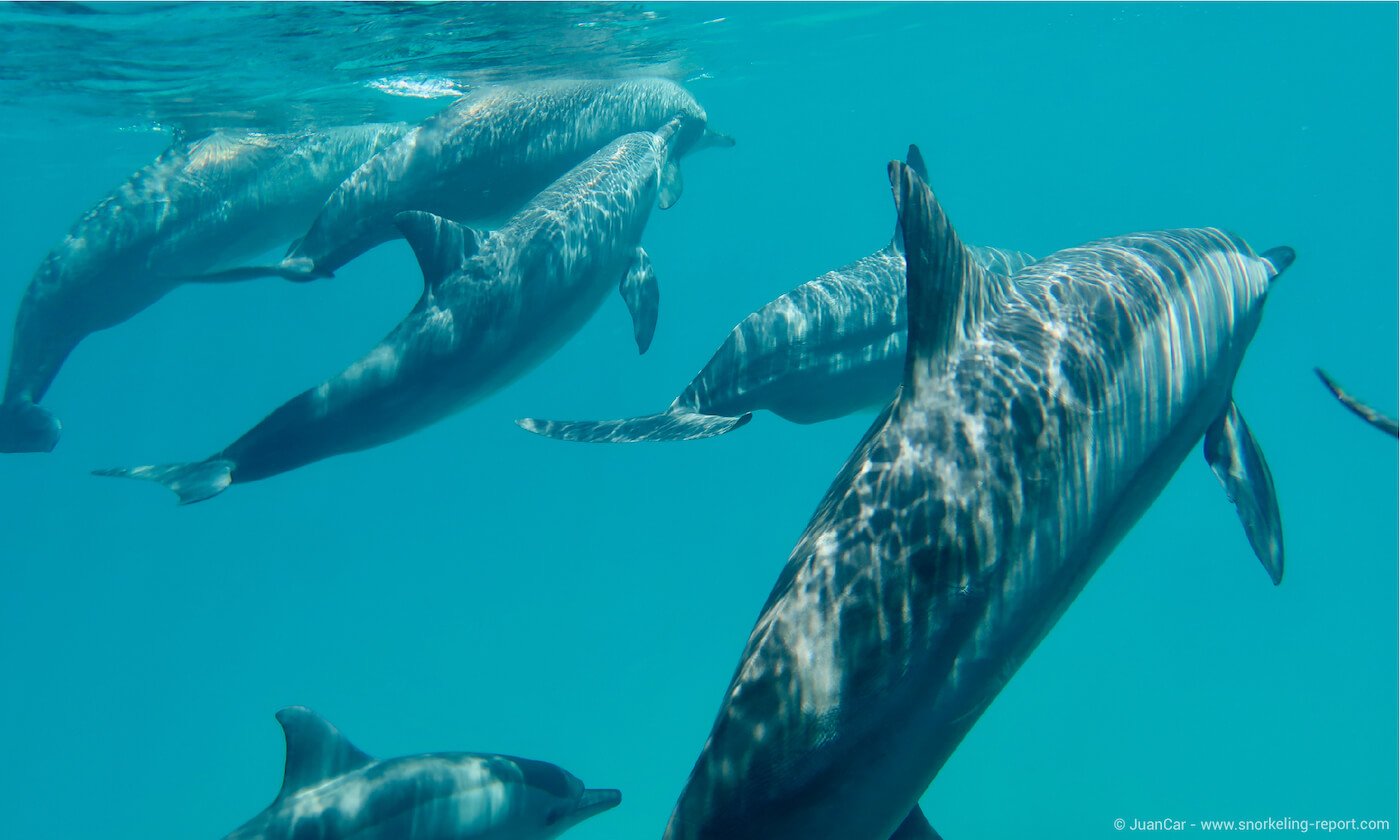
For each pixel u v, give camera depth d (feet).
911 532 10.19
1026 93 198.29
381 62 54.08
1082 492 11.69
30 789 120.88
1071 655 99.25
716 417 21.58
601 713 109.40
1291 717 83.20
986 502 10.65
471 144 33.65
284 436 24.20
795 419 25.80
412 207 32.94
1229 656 93.66
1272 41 151.02
